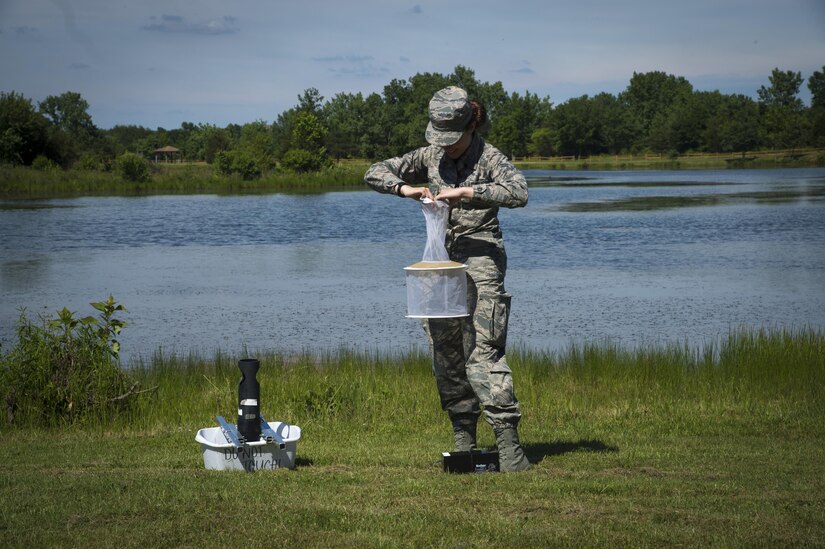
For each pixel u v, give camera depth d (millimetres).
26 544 4031
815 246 29438
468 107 5480
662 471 5602
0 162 87062
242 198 64938
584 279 22203
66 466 6000
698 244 30422
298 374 10672
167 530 4215
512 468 5578
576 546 4000
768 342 12219
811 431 7398
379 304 18719
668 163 156250
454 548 3992
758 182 81625
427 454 6367
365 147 151750
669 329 15594
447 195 5340
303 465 5965
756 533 4137
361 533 4176
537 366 11438
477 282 5496
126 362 13102
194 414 8617
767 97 193500
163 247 31531
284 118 142750
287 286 21594
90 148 136750
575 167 154500
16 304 18906
